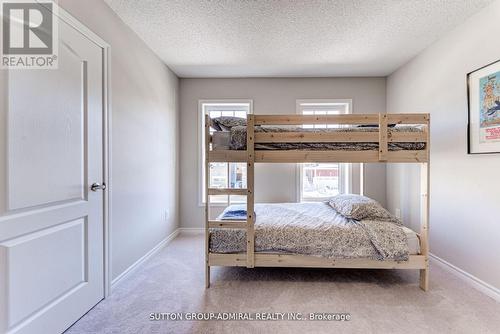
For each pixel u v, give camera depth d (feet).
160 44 8.55
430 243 8.57
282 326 5.22
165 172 10.31
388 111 11.50
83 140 5.53
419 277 7.19
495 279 6.20
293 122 6.74
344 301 6.14
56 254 4.82
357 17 6.93
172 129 11.10
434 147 8.38
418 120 6.54
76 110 5.32
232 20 7.12
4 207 3.88
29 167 4.25
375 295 6.41
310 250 6.74
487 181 6.42
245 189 6.84
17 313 4.07
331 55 9.41
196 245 10.28
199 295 6.43
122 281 7.09
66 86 5.04
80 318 5.42
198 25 7.38
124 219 7.22
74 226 5.29
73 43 5.21
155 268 8.05
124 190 7.22
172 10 6.66
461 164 7.24
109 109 6.43
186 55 9.42
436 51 8.30
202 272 7.79
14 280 4.03
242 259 6.88
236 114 12.16
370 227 6.77
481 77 6.57
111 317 5.49
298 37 8.06
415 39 8.18
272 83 11.89
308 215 8.29
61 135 4.92
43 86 4.52
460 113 7.29
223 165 12.16
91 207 5.76
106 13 6.37
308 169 12.03
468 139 6.96
